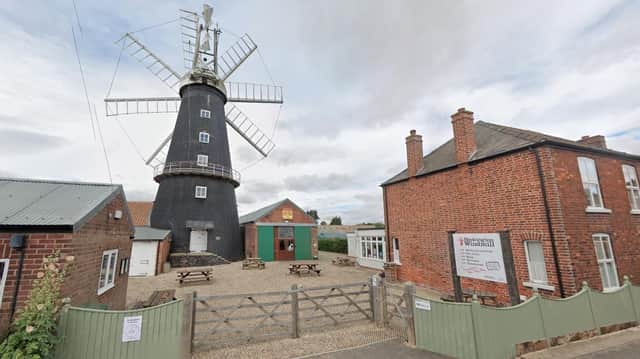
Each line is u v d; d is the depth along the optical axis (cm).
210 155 2467
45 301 418
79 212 569
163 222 2264
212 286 1416
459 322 564
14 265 477
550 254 861
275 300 1133
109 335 478
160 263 1872
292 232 2730
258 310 984
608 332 702
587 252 866
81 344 459
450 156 1312
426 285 1273
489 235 697
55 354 439
